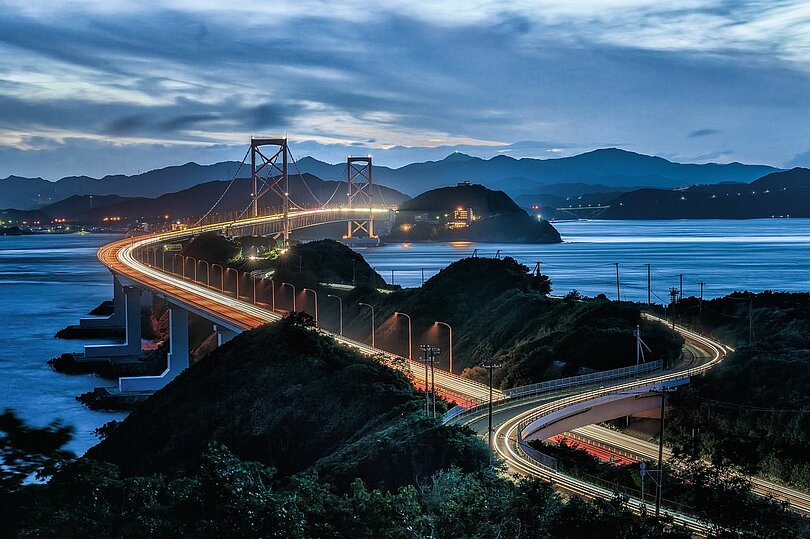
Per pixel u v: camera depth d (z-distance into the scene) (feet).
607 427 254.06
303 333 279.28
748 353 266.98
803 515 163.84
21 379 411.13
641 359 286.05
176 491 116.06
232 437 226.79
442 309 409.08
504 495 125.29
